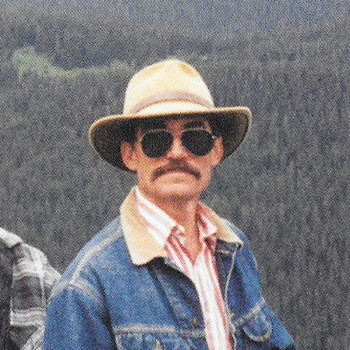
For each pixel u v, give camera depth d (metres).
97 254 4.64
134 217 4.85
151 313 4.54
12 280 5.41
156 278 4.66
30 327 5.29
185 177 4.78
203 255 5.05
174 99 4.78
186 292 4.69
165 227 4.78
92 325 4.45
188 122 4.87
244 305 5.18
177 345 4.52
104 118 4.81
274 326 5.49
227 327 4.94
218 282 5.08
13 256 5.48
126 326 4.46
